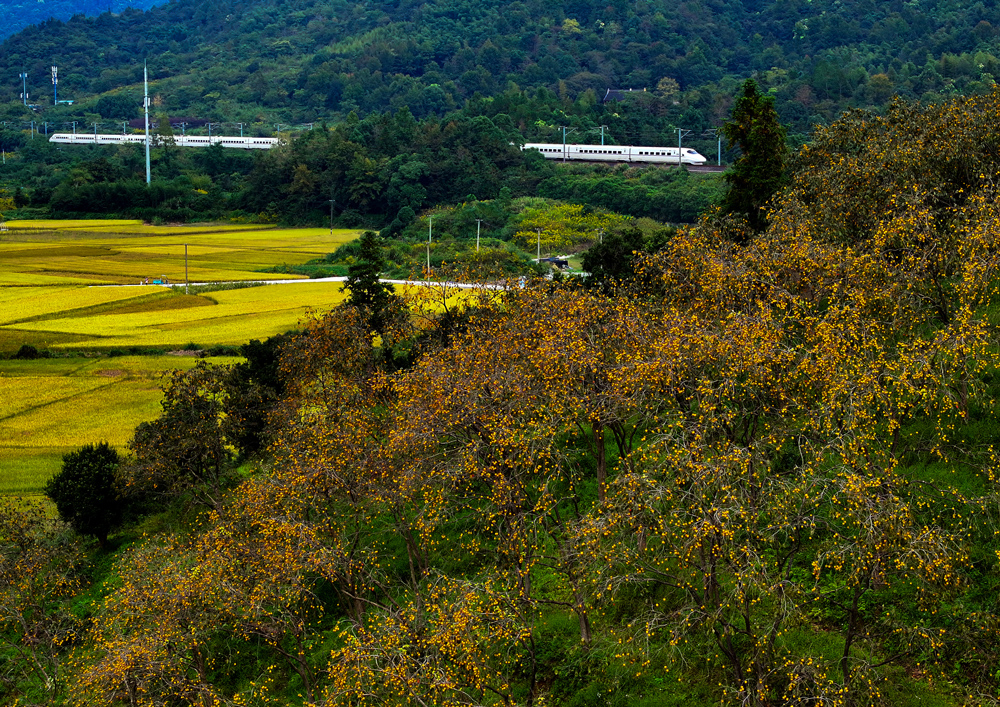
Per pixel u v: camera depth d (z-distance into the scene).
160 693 24.67
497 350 28.52
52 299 98.06
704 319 27.36
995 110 38.25
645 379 24.33
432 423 26.94
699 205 149.25
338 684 21.86
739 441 25.52
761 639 20.45
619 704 22.86
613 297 37.03
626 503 22.41
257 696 27.41
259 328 82.44
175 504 42.56
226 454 44.97
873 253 28.95
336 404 33.69
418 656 21.95
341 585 29.38
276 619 26.16
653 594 25.17
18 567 32.69
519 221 153.50
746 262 31.14
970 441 25.89
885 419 26.50
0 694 30.20
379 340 57.19
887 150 38.50
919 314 28.14
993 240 26.23
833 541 23.39
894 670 21.00
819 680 19.94
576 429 26.45
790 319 28.30
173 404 44.25
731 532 19.66
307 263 133.25
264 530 26.77
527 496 28.00
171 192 199.00
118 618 26.56
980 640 20.61
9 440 54.34
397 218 169.25
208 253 141.25
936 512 24.08
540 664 24.88
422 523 27.28
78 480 40.62
